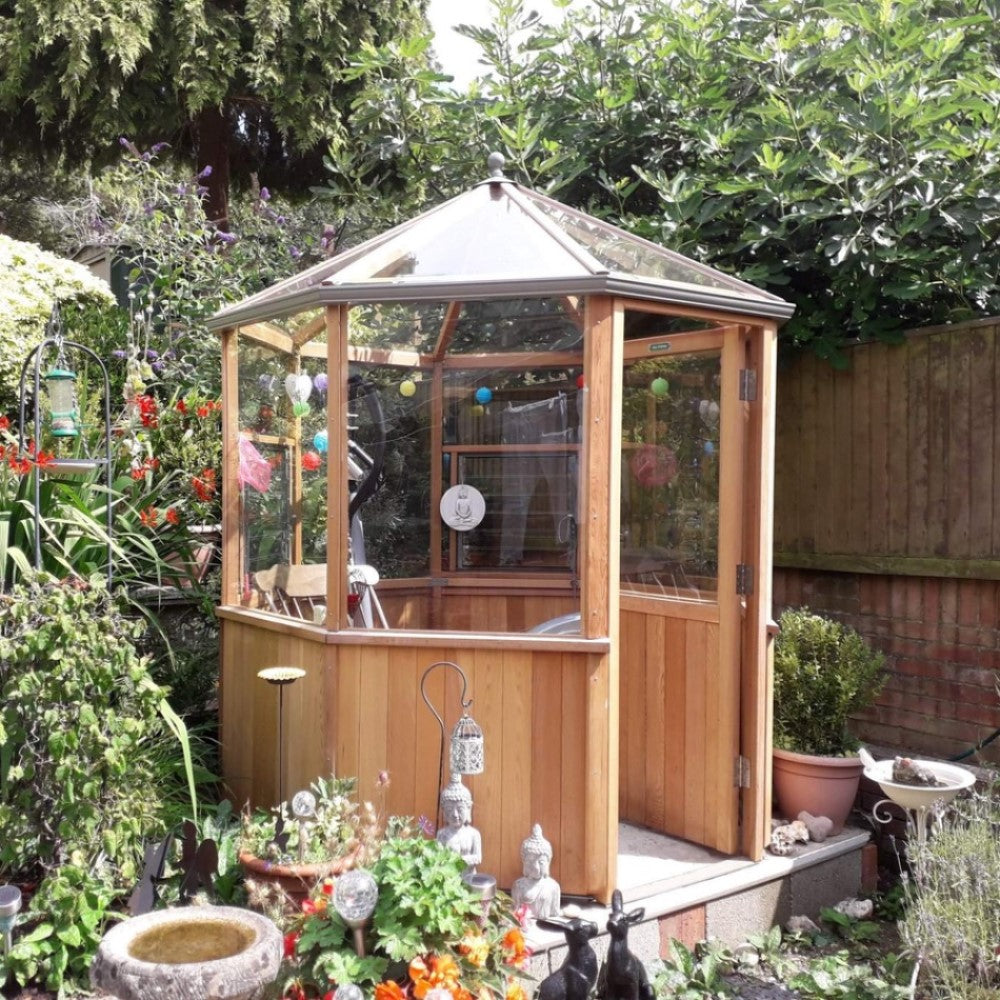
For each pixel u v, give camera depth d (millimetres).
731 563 3922
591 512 3389
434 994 2424
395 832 3375
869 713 5219
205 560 5445
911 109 4832
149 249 6828
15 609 3145
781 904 3887
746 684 3938
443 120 6539
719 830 3979
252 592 4164
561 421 3500
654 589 4254
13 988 2984
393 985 2475
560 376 3504
